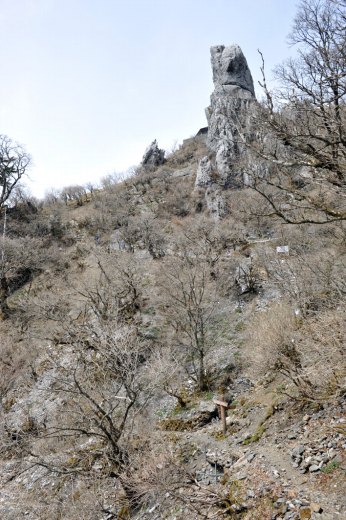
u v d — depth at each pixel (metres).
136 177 53.59
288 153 6.85
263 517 7.47
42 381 19.88
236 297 23.27
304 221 6.97
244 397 14.75
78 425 12.40
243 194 25.16
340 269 15.30
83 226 43.84
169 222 39.66
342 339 9.91
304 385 11.19
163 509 9.74
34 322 24.97
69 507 11.19
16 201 50.62
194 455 11.80
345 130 5.87
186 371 17.41
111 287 22.61
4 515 12.34
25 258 34.47
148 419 14.81
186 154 58.50
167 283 22.50
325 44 5.74
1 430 13.20
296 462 8.66
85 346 15.09
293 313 13.90
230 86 39.53
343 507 6.74
